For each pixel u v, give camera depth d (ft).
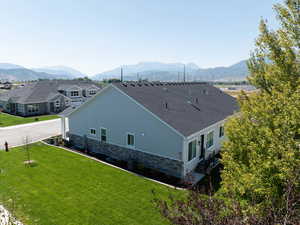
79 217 28.48
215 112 59.72
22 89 139.44
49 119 110.01
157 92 59.26
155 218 28.32
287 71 22.56
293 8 22.22
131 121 48.88
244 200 20.34
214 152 53.11
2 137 73.46
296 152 16.61
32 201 32.17
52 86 145.48
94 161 49.78
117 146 52.70
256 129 22.35
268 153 19.15
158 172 43.91
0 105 141.08
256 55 25.55
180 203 17.44
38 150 58.08
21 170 43.70
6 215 28.37
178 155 41.75
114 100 51.60
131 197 33.58
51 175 41.45
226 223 13.96
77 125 62.69
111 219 28.12
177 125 42.98
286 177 16.22
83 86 163.22
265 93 24.18
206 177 42.04
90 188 36.37
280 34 22.95
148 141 46.26
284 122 18.38
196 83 91.45
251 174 19.38
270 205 16.63
